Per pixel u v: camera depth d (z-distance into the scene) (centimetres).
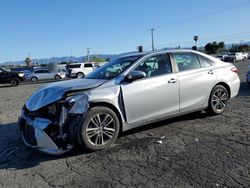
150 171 402
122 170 411
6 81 2766
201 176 378
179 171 396
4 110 966
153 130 589
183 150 473
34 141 465
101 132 488
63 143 460
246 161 416
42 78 3647
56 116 457
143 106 532
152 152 472
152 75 555
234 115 680
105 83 505
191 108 611
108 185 370
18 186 383
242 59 5969
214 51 8950
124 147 500
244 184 352
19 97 1431
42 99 486
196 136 539
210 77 640
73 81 546
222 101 677
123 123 516
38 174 416
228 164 409
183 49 624
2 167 447
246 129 567
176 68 590
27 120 484
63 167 434
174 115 585
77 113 460
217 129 575
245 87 1229
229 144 488
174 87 573
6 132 648
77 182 384
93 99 475
